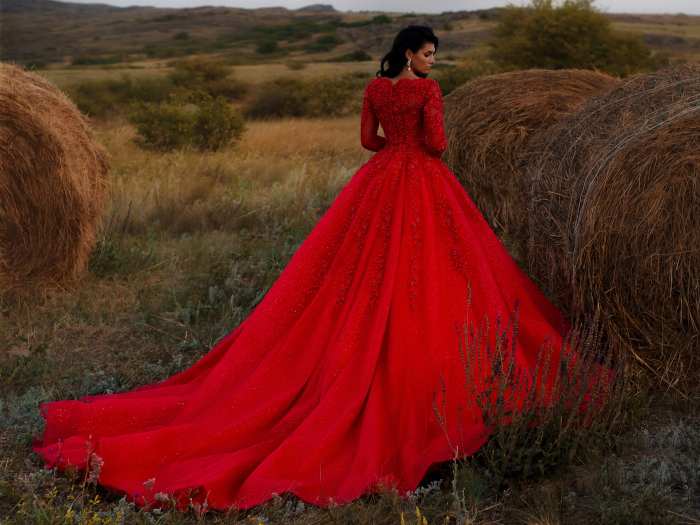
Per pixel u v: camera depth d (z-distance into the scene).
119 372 4.27
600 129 3.77
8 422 3.54
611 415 3.24
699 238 3.16
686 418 3.32
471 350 3.19
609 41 20.88
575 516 2.74
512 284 3.74
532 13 21.36
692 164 3.17
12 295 5.33
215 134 13.85
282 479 2.96
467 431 3.10
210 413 3.40
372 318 3.41
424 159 3.68
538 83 5.94
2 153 5.17
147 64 71.25
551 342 3.57
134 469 3.10
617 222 3.32
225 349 3.94
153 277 5.84
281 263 5.83
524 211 4.55
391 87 3.67
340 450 3.11
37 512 2.67
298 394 3.43
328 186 8.45
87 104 23.50
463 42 74.88
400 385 3.29
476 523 2.70
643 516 2.64
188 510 2.87
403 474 2.96
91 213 5.64
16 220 5.35
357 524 2.72
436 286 3.43
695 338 3.29
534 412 3.04
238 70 48.97
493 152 5.82
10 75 5.31
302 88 24.48
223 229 7.23
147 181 8.85
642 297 3.33
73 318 4.99
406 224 3.51
